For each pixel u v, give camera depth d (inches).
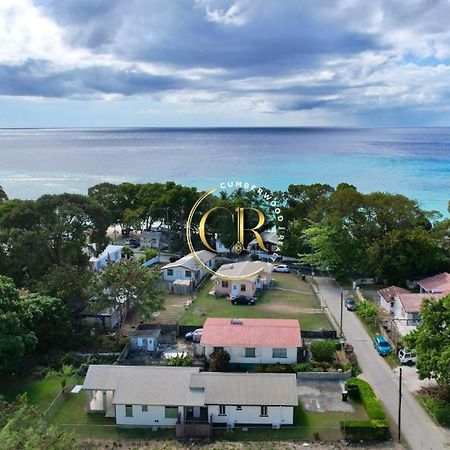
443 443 1605.6
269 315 2677.2
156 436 1669.5
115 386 1763.0
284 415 1708.9
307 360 2154.3
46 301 2245.3
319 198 3895.2
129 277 2362.2
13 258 2677.2
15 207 2940.5
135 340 2281.0
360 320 2605.8
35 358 2172.7
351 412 1784.0
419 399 1855.3
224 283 2997.0
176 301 2920.8
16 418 1354.6
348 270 3221.0
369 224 3412.9
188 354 2215.8
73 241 2842.0
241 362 2121.1
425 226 3535.9
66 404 1849.2
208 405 1699.1
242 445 1608.0
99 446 1608.0
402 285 3127.5
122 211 4429.1
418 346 1839.3
